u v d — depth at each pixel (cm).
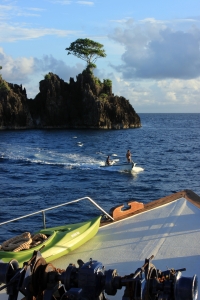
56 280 380
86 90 14200
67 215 2353
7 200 2848
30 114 14275
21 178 3872
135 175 4162
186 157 6044
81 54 15175
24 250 625
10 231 1978
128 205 916
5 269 380
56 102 14262
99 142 8806
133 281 356
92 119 14012
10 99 13825
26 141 8762
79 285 369
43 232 724
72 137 10206
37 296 385
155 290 368
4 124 13638
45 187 3412
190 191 1065
